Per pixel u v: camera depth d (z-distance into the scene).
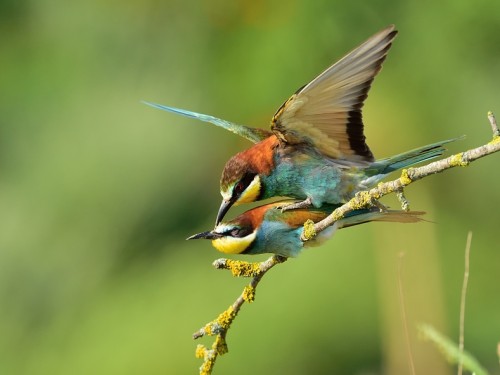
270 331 13.30
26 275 14.56
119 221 14.27
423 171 6.94
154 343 13.45
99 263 14.41
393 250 13.26
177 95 13.66
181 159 13.96
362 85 7.62
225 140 13.64
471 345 13.42
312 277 13.30
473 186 13.58
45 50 14.42
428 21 12.67
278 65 12.62
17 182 14.50
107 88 14.15
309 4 12.57
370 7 12.60
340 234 13.43
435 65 12.80
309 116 7.95
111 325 13.84
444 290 13.54
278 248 8.59
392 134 12.86
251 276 7.85
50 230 14.40
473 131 12.94
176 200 14.17
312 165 8.46
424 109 12.91
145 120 13.95
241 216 8.56
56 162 14.27
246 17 12.96
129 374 13.45
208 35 13.28
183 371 13.26
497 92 12.88
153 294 13.88
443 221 13.68
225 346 7.89
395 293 13.17
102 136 14.14
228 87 13.00
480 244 13.66
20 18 14.51
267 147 8.56
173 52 13.66
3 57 14.52
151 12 13.68
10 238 14.52
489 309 13.45
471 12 12.42
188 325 13.52
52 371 14.08
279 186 8.60
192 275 13.87
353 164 8.21
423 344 12.71
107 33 14.08
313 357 13.15
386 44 7.39
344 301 13.22
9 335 14.55
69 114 14.30
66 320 14.29
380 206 8.17
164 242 14.34
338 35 12.52
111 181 14.14
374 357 13.21
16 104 14.42
